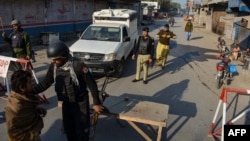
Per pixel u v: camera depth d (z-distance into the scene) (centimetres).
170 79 941
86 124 376
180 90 821
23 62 589
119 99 516
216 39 2394
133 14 1248
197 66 1180
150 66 1119
